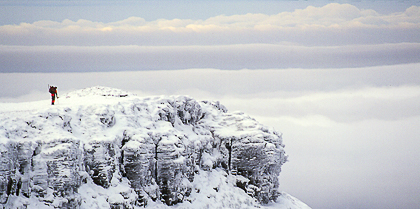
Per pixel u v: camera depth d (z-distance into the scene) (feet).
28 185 71.36
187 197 107.86
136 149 93.30
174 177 102.73
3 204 65.31
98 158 86.48
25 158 72.18
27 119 79.41
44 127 80.18
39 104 103.24
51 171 74.33
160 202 100.01
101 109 95.55
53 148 75.46
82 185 81.92
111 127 96.02
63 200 74.08
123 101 107.96
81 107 96.02
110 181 87.56
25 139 74.43
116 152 91.45
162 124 109.81
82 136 88.69
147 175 96.89
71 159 76.54
